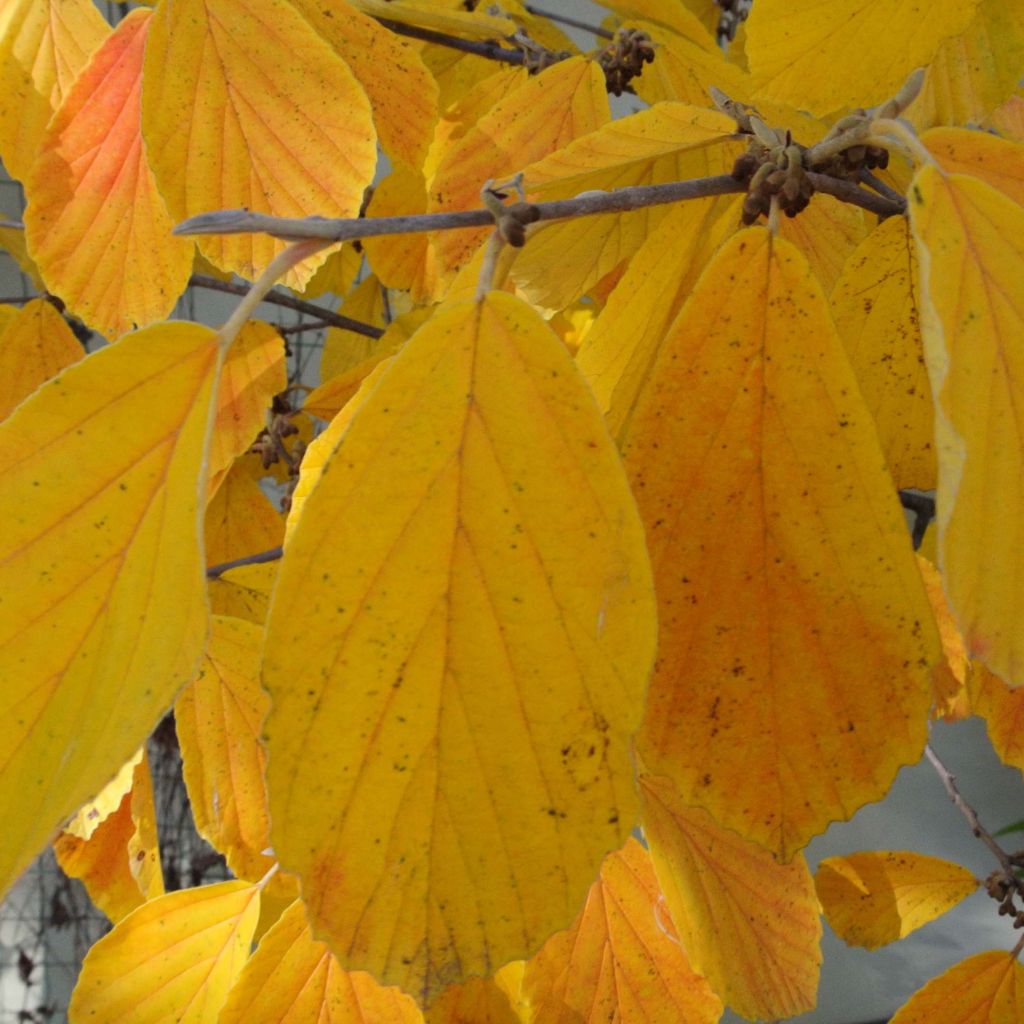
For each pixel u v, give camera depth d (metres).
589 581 0.29
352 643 0.29
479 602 0.29
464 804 0.29
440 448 0.29
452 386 0.29
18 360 0.70
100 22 0.54
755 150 0.39
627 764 0.29
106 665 0.29
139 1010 0.54
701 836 0.52
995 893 0.85
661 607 0.32
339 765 0.29
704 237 0.40
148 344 0.30
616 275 0.60
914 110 0.46
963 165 0.34
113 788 0.58
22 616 0.29
